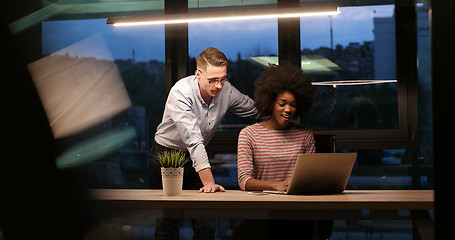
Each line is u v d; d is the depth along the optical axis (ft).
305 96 7.77
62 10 12.01
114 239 6.20
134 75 12.62
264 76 8.10
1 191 11.45
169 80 11.22
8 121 11.93
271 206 5.40
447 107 7.83
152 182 9.14
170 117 8.70
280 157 7.74
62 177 12.05
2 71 11.76
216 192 6.82
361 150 10.82
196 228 8.54
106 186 12.53
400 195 6.01
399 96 10.45
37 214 11.17
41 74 12.06
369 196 5.88
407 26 10.36
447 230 6.38
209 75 8.02
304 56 10.92
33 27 11.87
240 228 6.82
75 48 12.34
